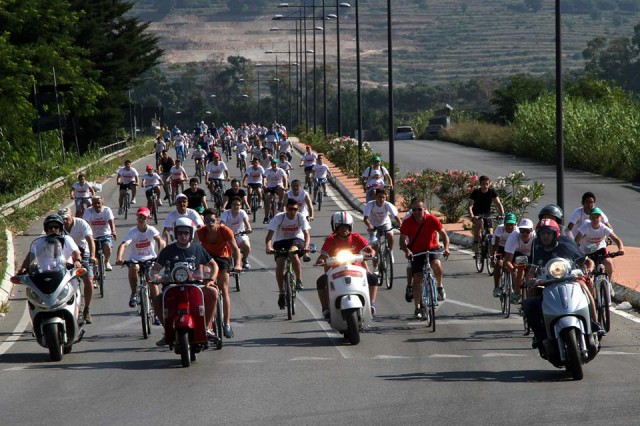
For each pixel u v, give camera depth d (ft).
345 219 70.49
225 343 69.77
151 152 372.99
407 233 75.61
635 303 81.82
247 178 162.91
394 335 71.61
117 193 212.84
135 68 377.30
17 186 205.05
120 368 60.80
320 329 74.90
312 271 107.45
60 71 290.15
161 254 61.46
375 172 145.28
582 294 54.85
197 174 243.19
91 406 49.34
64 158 252.83
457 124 442.91
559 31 116.47
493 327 74.33
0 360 64.95
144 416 46.50
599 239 74.33
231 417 45.83
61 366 62.13
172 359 63.72
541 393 50.14
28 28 283.38
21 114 248.93
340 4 287.89
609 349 64.44
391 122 181.78
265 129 402.31
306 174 197.77
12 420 46.52
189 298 60.44
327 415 45.93
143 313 72.74
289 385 53.88
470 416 45.03
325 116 339.98
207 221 68.39
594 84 379.14
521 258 57.52
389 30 180.86
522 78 464.24
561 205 117.39
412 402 48.70
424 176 162.50
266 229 149.18
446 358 62.18
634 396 48.62
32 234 144.77
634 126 237.04
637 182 219.82
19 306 88.43
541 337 56.24
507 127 361.71
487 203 104.06
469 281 97.81
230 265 69.77
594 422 43.09
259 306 86.69
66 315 65.21
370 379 55.36
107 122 365.61
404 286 96.37
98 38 362.94
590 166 251.60
